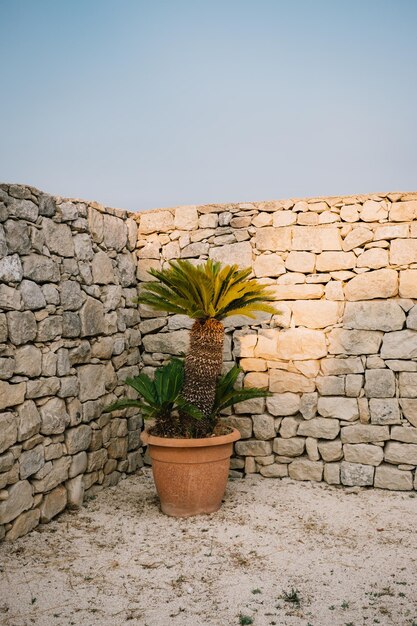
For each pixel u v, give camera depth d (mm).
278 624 3170
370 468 5387
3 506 4086
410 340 5301
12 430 4156
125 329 5844
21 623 3195
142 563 3912
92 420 5230
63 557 3992
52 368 4621
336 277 5531
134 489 5457
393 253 5371
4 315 4105
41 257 4539
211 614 3277
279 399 5656
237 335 5812
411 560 3928
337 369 5500
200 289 4637
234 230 5832
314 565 3869
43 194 4602
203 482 4723
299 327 5629
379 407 5371
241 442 5766
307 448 5602
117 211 5797
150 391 5059
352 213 5504
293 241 5652
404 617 3221
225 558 3984
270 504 5020
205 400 4797
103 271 5457
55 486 4680
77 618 3244
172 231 6051
